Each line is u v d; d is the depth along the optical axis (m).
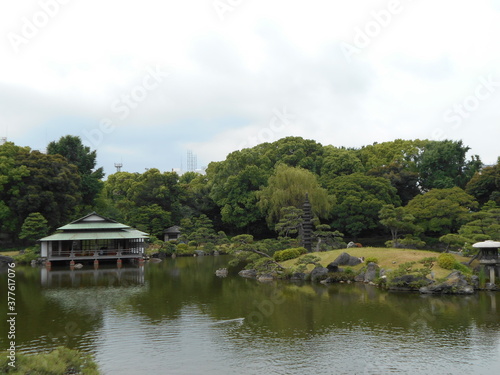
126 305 29.59
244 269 47.97
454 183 74.44
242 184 78.00
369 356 18.92
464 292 32.19
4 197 66.50
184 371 17.47
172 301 30.89
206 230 70.00
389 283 34.44
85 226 57.12
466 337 21.44
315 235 52.00
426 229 57.94
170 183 81.31
